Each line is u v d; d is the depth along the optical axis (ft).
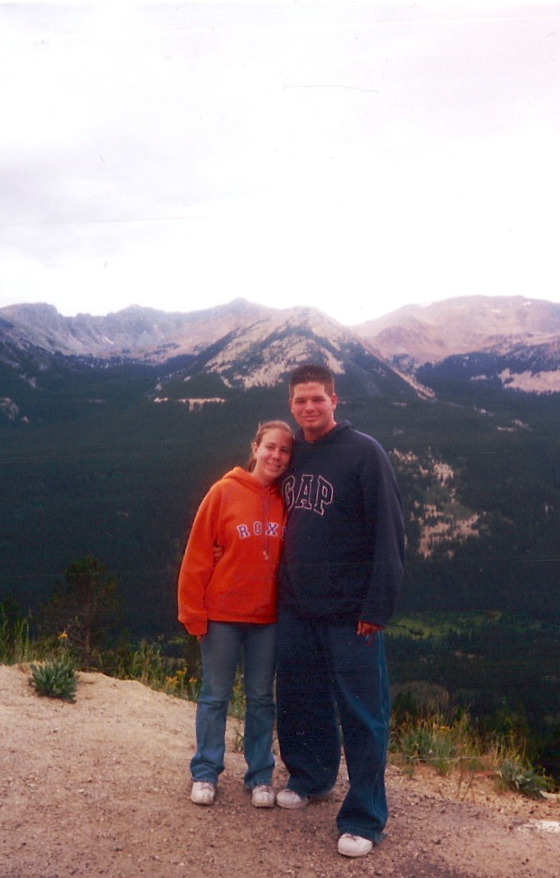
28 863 8.44
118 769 10.96
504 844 9.73
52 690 13.84
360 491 9.61
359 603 9.66
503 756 13.89
